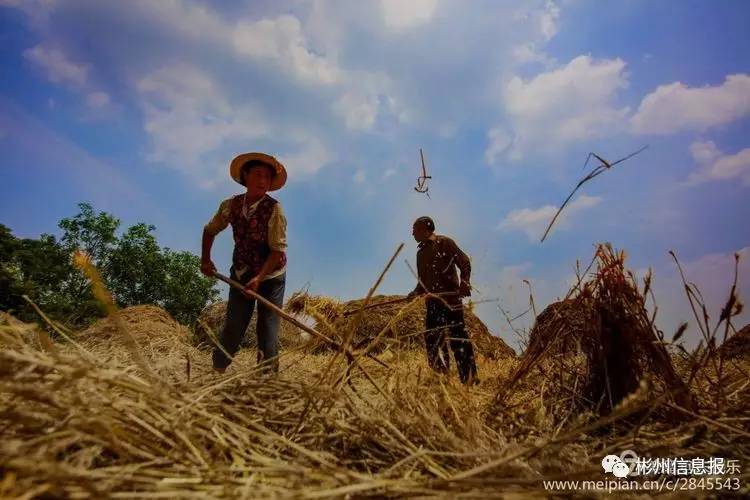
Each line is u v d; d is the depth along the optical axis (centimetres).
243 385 227
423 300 285
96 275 171
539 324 321
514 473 162
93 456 142
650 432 229
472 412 239
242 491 135
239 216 417
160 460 148
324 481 147
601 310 276
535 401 281
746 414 235
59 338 450
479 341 684
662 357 253
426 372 277
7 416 138
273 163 433
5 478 110
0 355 148
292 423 208
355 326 247
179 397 183
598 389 270
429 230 551
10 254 2403
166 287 3922
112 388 176
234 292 413
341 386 237
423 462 172
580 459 188
